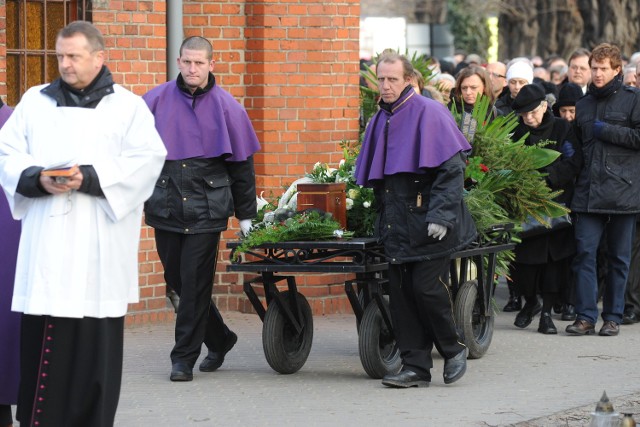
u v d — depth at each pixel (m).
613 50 15.63
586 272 15.77
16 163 9.02
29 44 15.65
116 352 9.30
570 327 15.84
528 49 46.66
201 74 12.76
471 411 11.45
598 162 15.53
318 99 17.14
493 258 14.12
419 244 12.15
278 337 13.07
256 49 16.97
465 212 12.52
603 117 15.60
